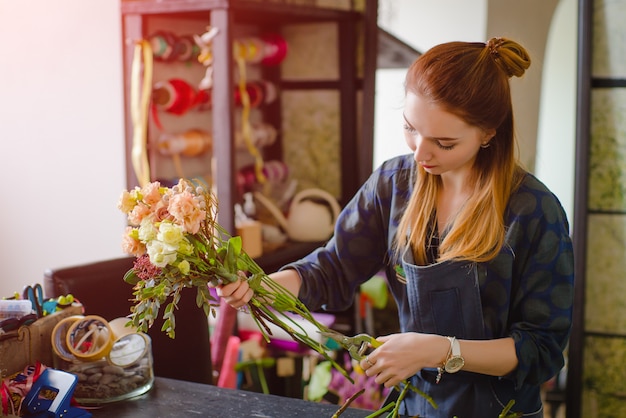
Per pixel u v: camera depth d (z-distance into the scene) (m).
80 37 2.85
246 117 3.12
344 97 3.30
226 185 2.72
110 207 2.89
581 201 2.63
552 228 1.61
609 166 2.62
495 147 1.63
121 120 2.83
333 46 3.30
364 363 1.53
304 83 3.37
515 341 1.58
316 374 2.82
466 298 1.66
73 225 2.96
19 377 1.55
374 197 1.81
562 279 1.61
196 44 2.91
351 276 1.84
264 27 3.36
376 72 3.22
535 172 3.32
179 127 3.01
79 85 2.88
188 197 1.36
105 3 2.80
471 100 1.50
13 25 2.94
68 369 1.59
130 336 1.64
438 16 3.16
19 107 2.98
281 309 1.55
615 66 2.58
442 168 1.58
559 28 3.21
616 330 2.66
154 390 1.66
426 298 1.69
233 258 1.47
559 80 3.26
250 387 2.74
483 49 1.57
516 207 1.62
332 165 3.36
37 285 1.67
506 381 1.66
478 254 1.61
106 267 1.96
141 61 2.77
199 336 2.09
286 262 3.14
